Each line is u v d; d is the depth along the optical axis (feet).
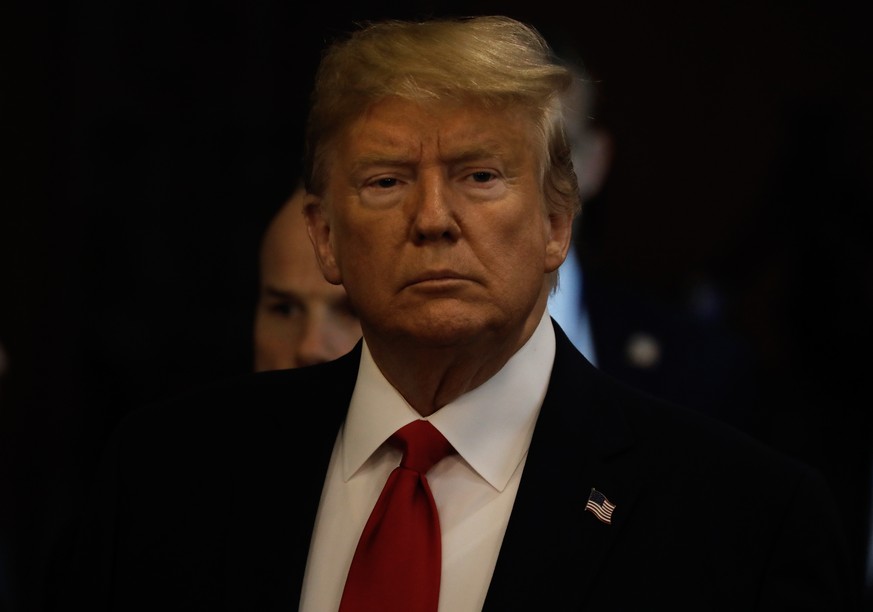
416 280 18.70
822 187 45.42
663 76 52.75
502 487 19.83
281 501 20.43
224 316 46.60
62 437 46.55
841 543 19.61
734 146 52.60
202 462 21.26
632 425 20.42
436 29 19.43
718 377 32.48
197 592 20.10
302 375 22.25
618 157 52.85
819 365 42.83
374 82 19.01
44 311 47.34
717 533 19.19
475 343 19.04
